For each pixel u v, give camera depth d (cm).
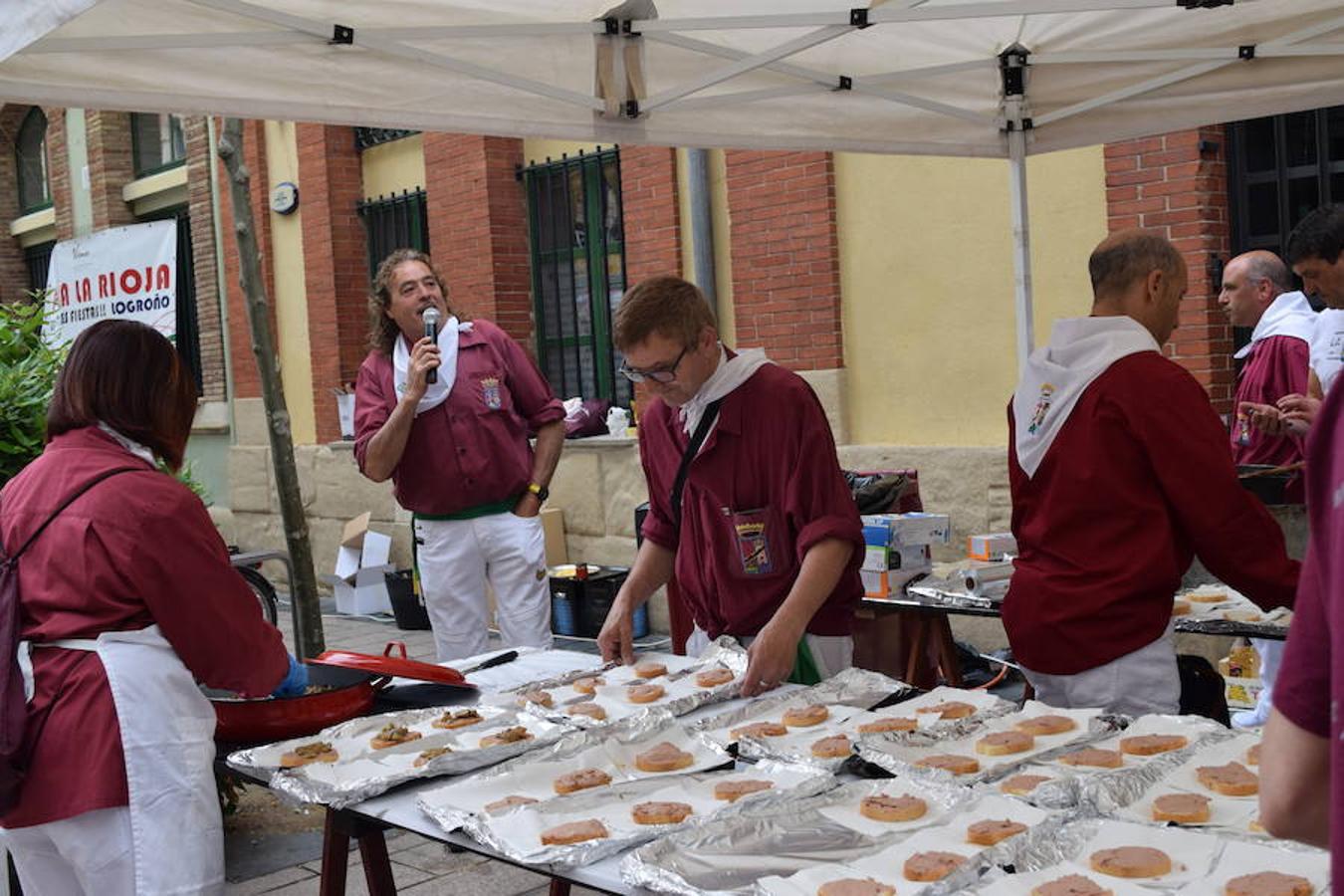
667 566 363
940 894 186
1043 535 305
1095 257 313
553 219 903
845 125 471
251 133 1078
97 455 270
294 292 1070
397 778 253
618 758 262
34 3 267
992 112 493
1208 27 441
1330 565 109
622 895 199
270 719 299
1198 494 282
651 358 319
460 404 491
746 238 756
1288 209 573
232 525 1160
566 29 381
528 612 505
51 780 255
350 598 960
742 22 379
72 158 1315
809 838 210
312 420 1069
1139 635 294
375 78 375
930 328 683
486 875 442
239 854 468
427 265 499
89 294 956
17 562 264
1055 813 210
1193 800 210
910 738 252
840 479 322
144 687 260
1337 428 110
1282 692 118
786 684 316
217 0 326
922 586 450
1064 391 300
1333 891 102
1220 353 584
